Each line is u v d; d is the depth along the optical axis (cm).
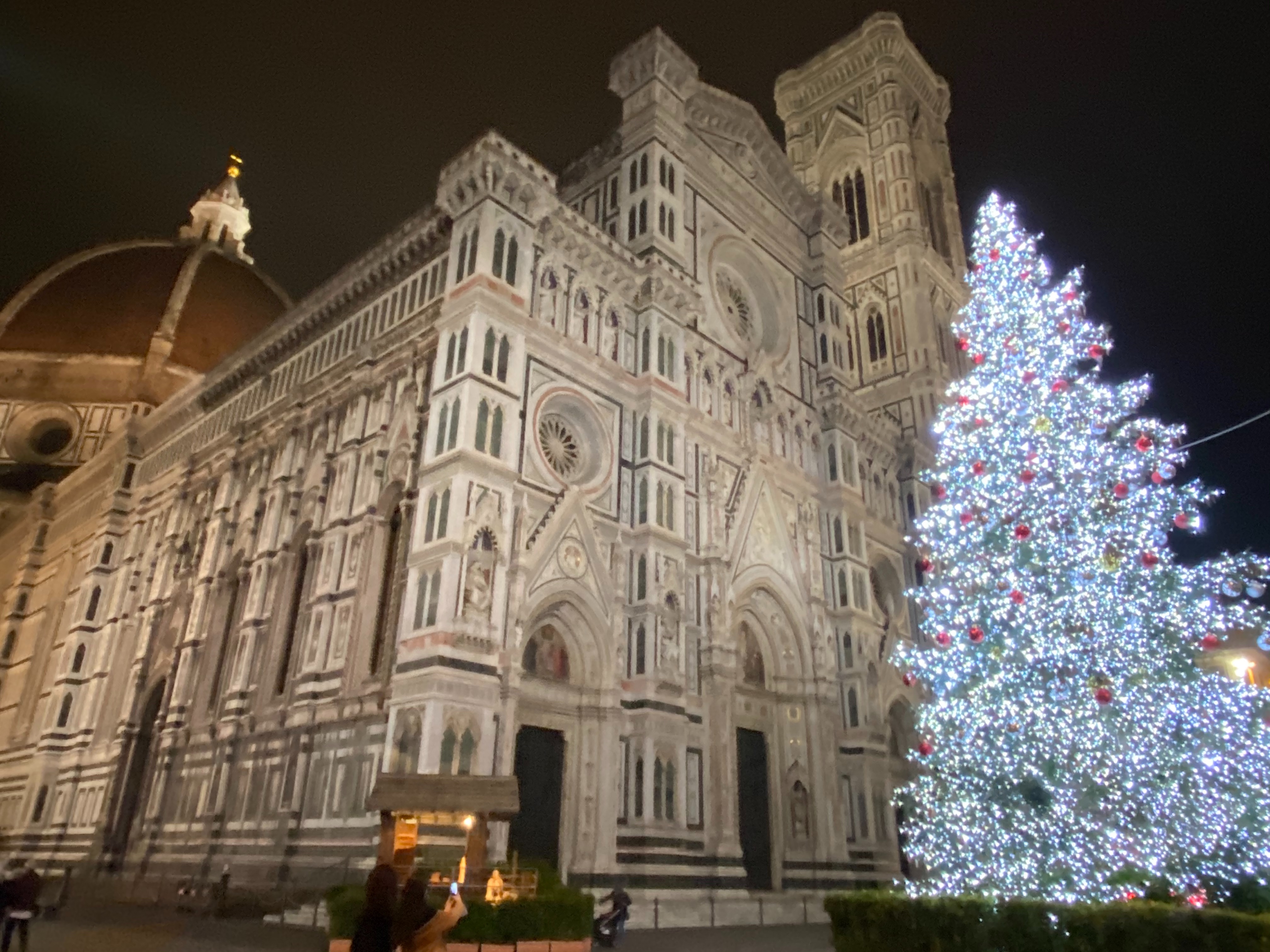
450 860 2677
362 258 4672
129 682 5144
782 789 4438
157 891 3781
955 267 8194
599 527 3844
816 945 2758
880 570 5838
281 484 4578
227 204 11819
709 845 3741
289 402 4934
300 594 4231
